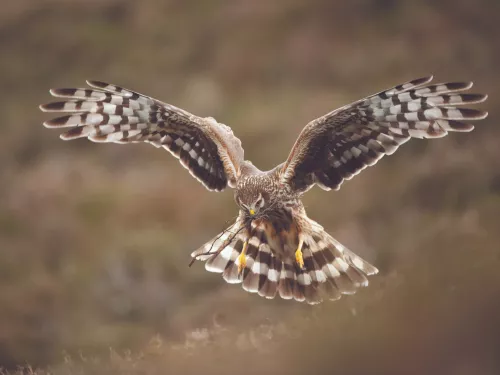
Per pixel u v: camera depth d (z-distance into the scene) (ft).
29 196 87.25
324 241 36.58
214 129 37.22
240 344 36.96
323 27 108.47
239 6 114.42
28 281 74.69
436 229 60.34
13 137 100.32
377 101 34.99
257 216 35.45
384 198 75.36
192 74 108.37
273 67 104.78
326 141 35.94
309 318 39.50
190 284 71.56
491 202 69.05
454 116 34.86
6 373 44.39
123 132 37.76
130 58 113.60
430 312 30.60
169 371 34.73
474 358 28.22
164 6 118.83
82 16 120.57
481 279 32.58
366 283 36.17
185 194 84.02
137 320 68.80
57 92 36.99
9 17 120.57
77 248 79.05
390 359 29.12
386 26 107.86
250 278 36.83
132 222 81.66
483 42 103.30
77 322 68.49
